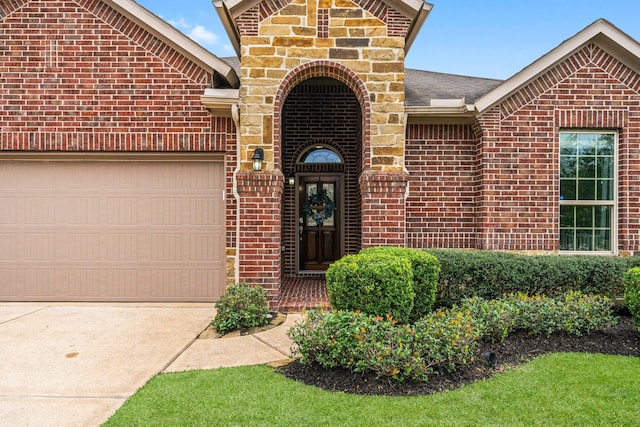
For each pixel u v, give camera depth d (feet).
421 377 12.53
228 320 19.03
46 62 23.76
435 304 20.43
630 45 23.59
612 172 24.85
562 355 15.06
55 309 23.12
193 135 24.03
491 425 10.18
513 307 16.81
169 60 24.00
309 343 13.51
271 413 10.80
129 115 23.94
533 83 24.23
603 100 24.27
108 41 23.84
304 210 33.71
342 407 11.07
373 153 22.81
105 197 24.90
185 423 10.39
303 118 32.83
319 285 29.17
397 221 22.68
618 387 12.30
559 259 20.75
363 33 22.86
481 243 24.44
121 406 11.53
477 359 14.15
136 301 24.85
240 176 22.24
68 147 23.80
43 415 11.17
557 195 24.26
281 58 22.67
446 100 24.22
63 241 24.84
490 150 24.23
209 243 24.88
